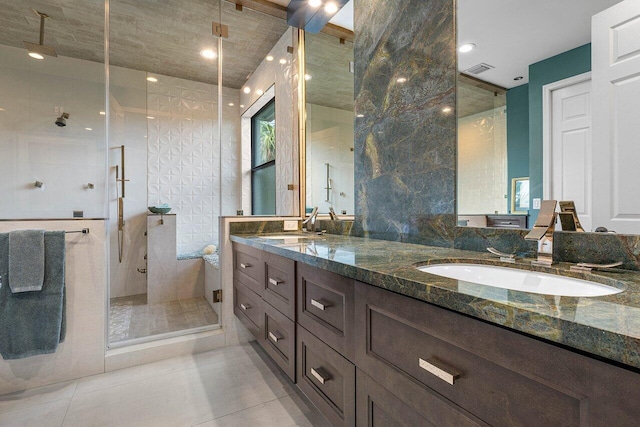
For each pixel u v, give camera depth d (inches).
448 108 55.0
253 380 72.2
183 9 100.3
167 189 127.0
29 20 97.0
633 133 34.4
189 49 113.4
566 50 40.6
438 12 56.7
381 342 33.2
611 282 29.1
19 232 67.2
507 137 46.8
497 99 48.1
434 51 57.5
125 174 120.0
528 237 38.9
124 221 118.5
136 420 58.3
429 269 39.9
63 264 70.7
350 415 38.9
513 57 46.4
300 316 51.5
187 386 69.8
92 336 75.6
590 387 16.7
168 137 128.0
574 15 39.9
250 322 76.1
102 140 115.6
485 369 22.5
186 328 94.9
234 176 122.8
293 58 110.5
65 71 110.1
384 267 35.4
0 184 101.0
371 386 34.8
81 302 74.8
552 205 39.2
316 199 102.2
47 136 107.2
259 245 67.1
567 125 40.3
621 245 34.2
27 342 66.9
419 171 60.7
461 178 53.1
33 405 63.1
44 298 68.4
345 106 89.4
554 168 41.5
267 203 123.0
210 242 127.6
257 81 121.5
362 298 36.1
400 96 65.1
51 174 107.7
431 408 27.0
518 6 45.9
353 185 85.4
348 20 89.7
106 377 73.9
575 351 17.4
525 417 20.0
